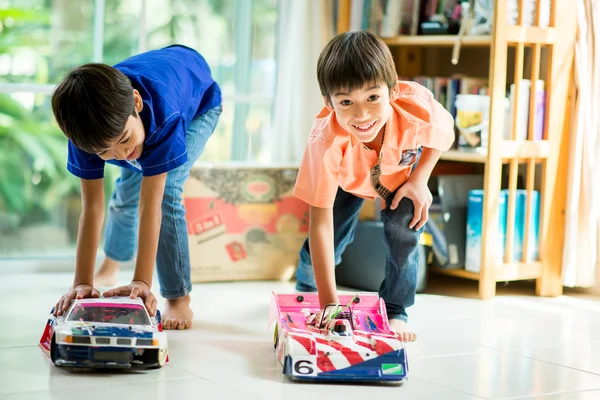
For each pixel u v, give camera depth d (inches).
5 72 133.9
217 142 144.9
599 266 123.7
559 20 119.6
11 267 128.2
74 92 73.2
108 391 70.2
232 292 118.3
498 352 88.3
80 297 80.7
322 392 72.1
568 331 99.0
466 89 125.8
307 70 137.0
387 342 76.4
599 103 119.5
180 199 95.3
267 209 128.0
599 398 72.9
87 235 84.4
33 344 85.5
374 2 133.6
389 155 88.5
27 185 138.2
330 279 83.7
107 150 76.4
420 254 120.6
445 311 109.3
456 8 128.2
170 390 71.2
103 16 136.5
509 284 130.6
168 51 96.6
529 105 120.5
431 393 72.9
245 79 145.4
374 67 76.6
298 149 137.7
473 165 138.6
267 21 144.7
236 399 69.3
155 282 124.0
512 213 119.9
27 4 133.7
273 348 86.9
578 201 120.0
